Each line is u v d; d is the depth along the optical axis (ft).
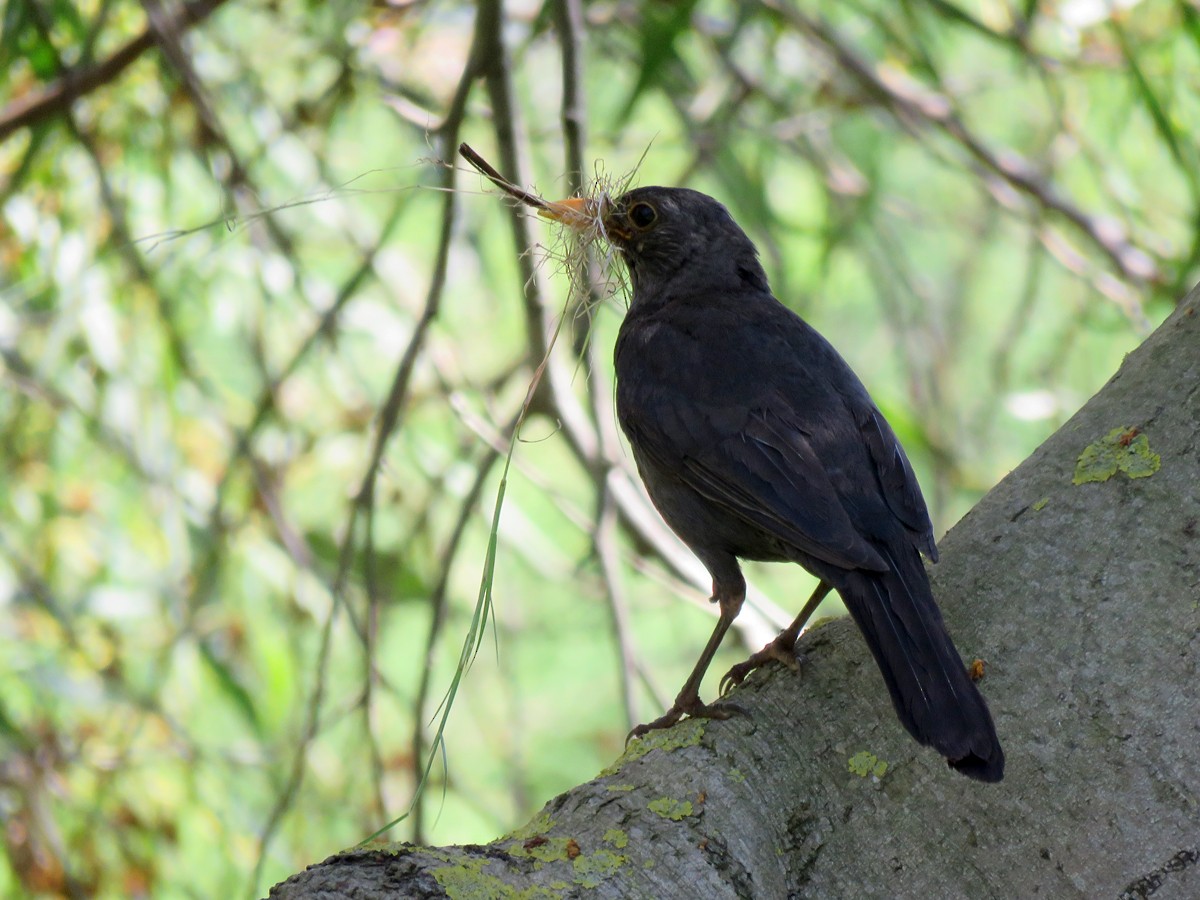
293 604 36.70
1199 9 36.22
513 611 41.78
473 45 31.45
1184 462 18.84
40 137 34.96
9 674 35.73
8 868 34.50
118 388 37.45
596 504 33.12
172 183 38.34
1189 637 17.46
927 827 16.96
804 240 44.68
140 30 39.29
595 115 43.83
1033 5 35.70
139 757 35.06
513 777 38.86
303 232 42.14
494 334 46.78
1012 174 41.37
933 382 42.83
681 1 32.76
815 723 18.21
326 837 35.45
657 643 46.88
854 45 43.06
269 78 41.83
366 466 33.68
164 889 35.53
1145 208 43.11
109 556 38.55
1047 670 17.79
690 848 16.58
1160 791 16.58
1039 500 19.47
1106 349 43.04
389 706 41.27
